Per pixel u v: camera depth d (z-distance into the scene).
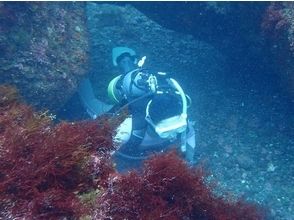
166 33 6.13
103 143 2.32
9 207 1.71
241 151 4.52
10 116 2.35
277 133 4.57
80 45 3.89
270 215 3.80
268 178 4.24
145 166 2.16
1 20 3.18
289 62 3.60
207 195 2.33
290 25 3.35
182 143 3.51
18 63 3.25
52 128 2.21
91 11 6.41
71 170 1.99
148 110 3.26
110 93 3.95
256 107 4.86
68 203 1.81
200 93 5.16
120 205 1.94
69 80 3.68
